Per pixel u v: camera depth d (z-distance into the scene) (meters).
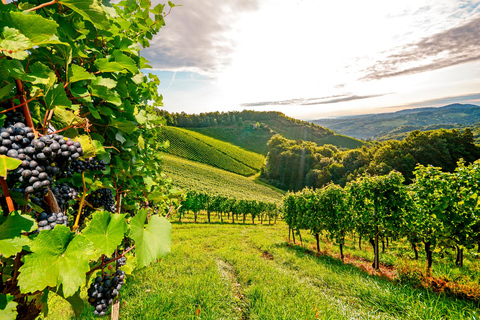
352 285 6.59
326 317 4.56
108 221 1.06
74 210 1.91
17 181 0.90
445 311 4.61
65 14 1.29
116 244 1.03
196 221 31.34
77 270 0.86
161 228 1.31
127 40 1.71
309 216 13.80
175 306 4.69
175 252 9.47
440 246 7.25
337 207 11.22
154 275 6.43
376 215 9.02
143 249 1.15
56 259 0.86
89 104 1.42
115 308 2.11
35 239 0.84
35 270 0.81
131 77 1.85
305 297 5.55
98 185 1.68
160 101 3.66
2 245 0.79
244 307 5.32
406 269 7.06
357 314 4.84
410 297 5.14
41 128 1.05
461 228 6.42
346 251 12.82
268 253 12.05
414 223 8.02
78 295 1.11
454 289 5.51
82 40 1.52
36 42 0.79
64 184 1.39
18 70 0.84
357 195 10.12
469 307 4.66
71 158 1.04
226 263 9.32
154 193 2.22
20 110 1.02
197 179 59.66
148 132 3.40
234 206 34.22
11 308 0.84
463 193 6.28
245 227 27.58
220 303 5.16
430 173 7.22
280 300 5.34
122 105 1.81
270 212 37.09
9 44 0.72
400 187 8.68
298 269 8.77
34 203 1.10
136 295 5.06
